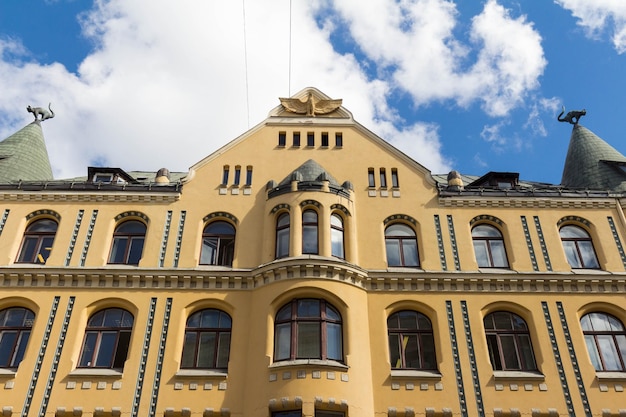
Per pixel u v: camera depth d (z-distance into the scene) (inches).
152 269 839.1
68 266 845.8
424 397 749.9
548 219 928.3
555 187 1027.3
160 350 778.8
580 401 754.2
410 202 932.6
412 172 967.6
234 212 912.9
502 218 925.8
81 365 776.9
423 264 866.8
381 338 796.6
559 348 797.9
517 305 834.8
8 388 744.3
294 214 861.8
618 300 844.6
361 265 860.0
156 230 893.2
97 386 746.8
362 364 756.0
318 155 983.6
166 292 827.4
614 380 770.8
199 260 875.4
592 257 906.7
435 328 813.2
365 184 951.6
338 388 717.3
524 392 757.9
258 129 1012.5
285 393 708.7
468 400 749.3
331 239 857.5
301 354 750.5
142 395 741.3
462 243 893.2
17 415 726.5
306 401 699.4
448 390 756.0
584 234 930.1
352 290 810.8
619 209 941.8
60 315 805.2
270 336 766.5
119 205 922.1
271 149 988.6
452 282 847.1
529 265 877.2
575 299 842.8
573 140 1160.8
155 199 927.0
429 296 835.4
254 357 759.7
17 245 883.4
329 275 805.2
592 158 1083.3
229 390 746.8
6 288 825.5
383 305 824.3
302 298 796.0
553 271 867.4
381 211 920.3
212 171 961.5
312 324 774.5
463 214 926.4
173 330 795.4
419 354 799.1
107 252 877.8
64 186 933.8
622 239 914.1
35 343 780.0
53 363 765.9
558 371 778.2
